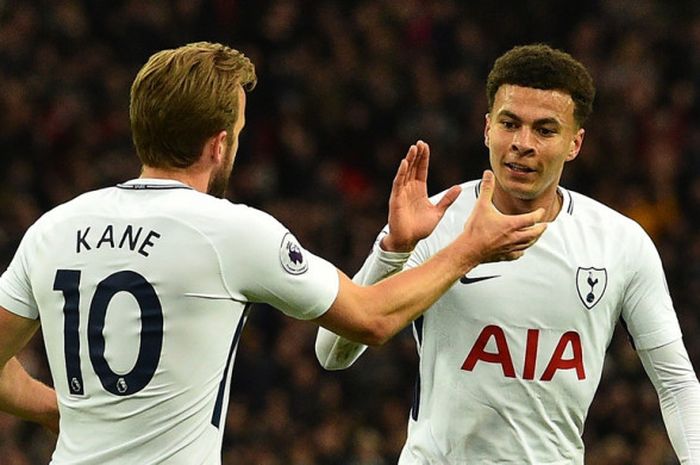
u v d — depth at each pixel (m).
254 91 30.73
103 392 8.74
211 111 8.81
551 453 10.82
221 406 8.92
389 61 31.52
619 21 33.47
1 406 10.03
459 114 30.83
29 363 24.36
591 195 30.50
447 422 10.77
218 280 8.75
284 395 25.56
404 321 9.11
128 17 30.59
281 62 31.12
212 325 8.77
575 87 10.51
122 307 8.73
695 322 27.78
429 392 10.90
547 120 10.41
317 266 8.98
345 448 25.00
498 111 10.56
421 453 10.86
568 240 10.80
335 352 10.73
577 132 10.80
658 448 24.97
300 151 29.98
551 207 10.88
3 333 9.23
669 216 30.50
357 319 8.97
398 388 25.78
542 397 10.72
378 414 25.50
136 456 8.73
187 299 8.70
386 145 30.73
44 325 9.01
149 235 8.77
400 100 30.91
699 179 30.83
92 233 8.88
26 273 9.12
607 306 10.80
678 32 33.41
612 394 25.53
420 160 9.60
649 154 31.34
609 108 31.89
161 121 8.80
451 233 10.81
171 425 8.72
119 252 8.78
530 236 9.27
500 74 10.60
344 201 29.55
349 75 31.23
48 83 29.73
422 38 31.98
